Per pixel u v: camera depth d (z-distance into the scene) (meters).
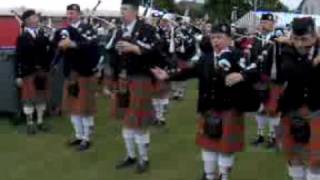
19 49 8.56
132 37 6.44
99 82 9.32
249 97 5.54
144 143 6.68
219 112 5.56
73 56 7.62
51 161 7.21
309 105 4.95
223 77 5.46
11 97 9.25
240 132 5.61
